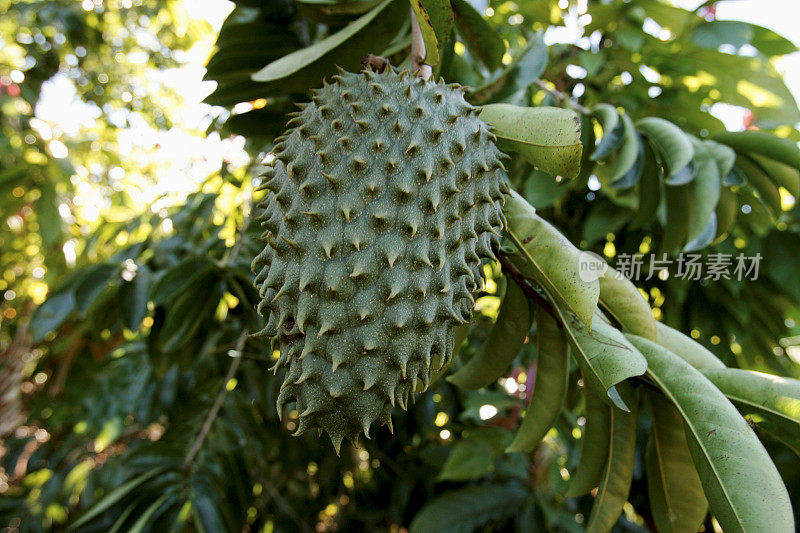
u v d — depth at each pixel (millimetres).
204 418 669
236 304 698
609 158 555
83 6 1297
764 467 300
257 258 334
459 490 787
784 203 728
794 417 334
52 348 949
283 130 553
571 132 327
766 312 760
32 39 1347
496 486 798
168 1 1378
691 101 722
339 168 300
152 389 900
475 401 743
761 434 447
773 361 783
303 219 302
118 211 1391
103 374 944
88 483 1025
